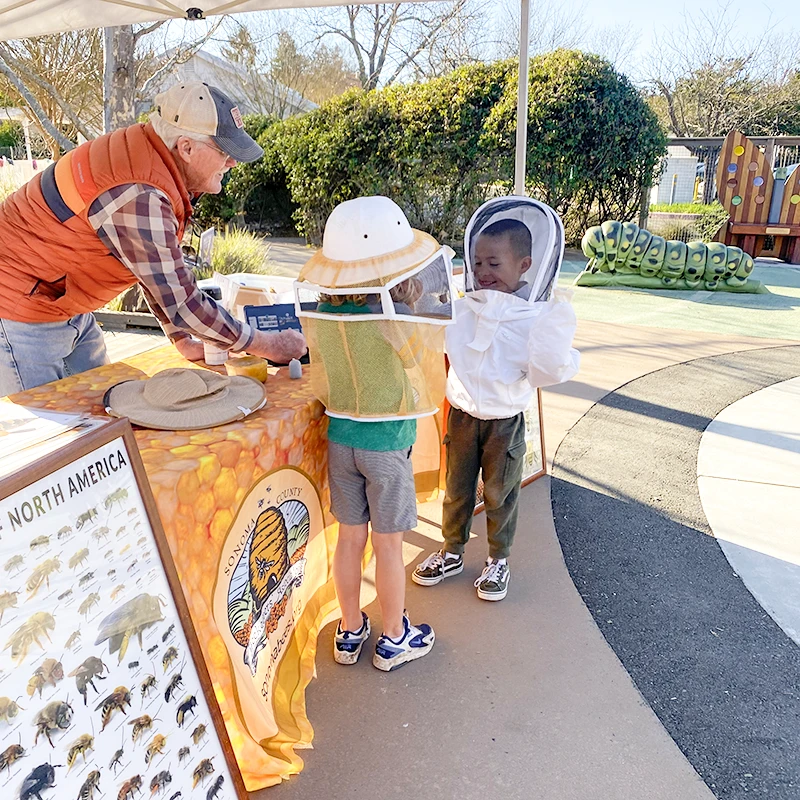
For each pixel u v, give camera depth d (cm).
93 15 367
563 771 175
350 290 170
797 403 444
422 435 291
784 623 235
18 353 208
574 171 1038
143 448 154
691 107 2514
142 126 186
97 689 113
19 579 100
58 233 189
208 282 454
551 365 207
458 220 1127
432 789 170
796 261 1000
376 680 209
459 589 255
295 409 186
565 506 315
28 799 99
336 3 357
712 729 189
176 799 128
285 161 1223
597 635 228
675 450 376
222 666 159
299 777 173
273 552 184
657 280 827
